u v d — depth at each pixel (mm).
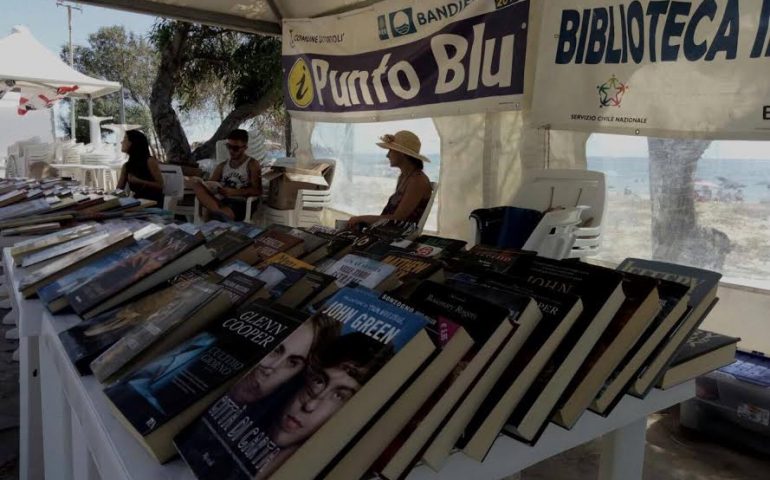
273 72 8500
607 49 2445
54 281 1328
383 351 580
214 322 837
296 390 586
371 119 3893
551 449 794
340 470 564
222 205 4473
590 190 2574
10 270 1677
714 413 2117
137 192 4527
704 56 2156
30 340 1526
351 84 3975
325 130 5145
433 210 3967
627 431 953
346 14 3895
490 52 2990
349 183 4895
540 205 2732
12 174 9430
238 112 8539
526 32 2797
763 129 2027
